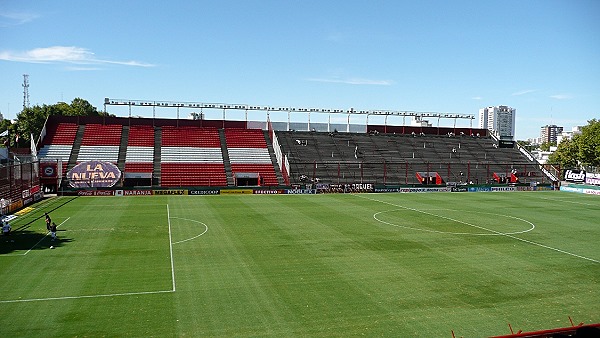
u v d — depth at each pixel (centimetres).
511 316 2219
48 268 2866
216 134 8981
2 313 2156
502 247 3631
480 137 10900
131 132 8550
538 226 4566
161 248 3412
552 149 18588
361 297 2442
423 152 9700
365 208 5625
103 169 6812
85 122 8569
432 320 2155
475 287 2639
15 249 3306
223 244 3572
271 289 2548
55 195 6400
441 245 3656
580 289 2636
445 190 7906
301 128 9956
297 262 3092
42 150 7606
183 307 2264
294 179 7944
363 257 3247
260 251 3372
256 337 1945
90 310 2206
